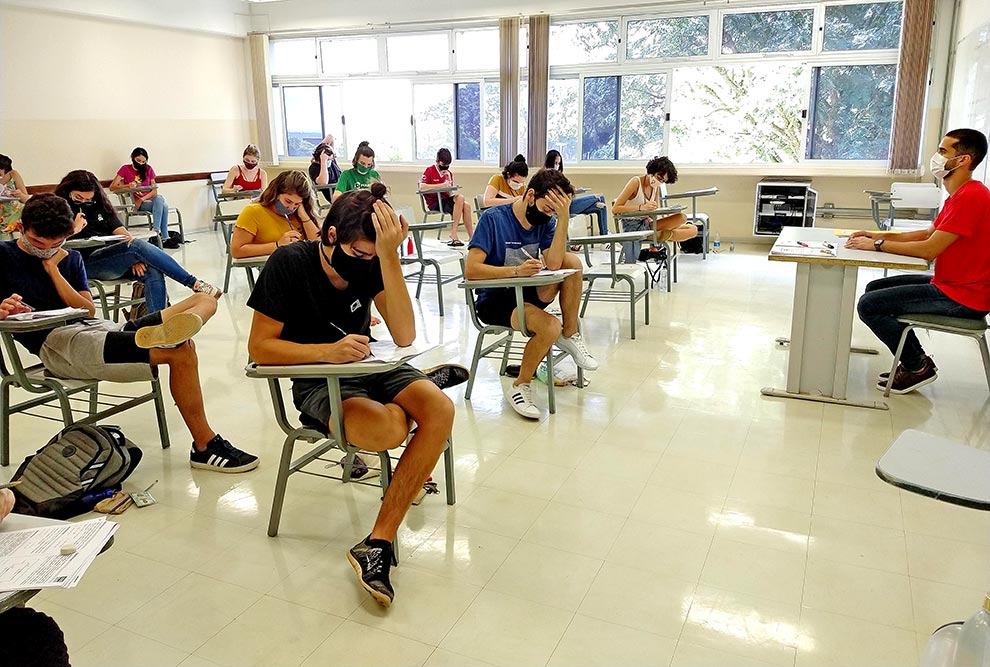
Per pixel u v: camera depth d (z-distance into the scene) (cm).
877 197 594
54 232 257
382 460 204
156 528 222
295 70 991
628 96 817
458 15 871
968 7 595
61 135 779
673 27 784
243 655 167
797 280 317
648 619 178
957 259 301
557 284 322
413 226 463
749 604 184
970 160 296
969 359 384
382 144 966
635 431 293
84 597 188
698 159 803
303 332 203
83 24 789
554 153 624
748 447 277
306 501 240
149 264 409
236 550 210
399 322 202
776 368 370
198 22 915
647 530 219
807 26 736
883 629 174
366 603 186
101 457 233
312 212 420
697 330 444
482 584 193
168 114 902
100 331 252
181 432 298
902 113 697
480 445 281
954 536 214
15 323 232
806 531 218
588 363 331
